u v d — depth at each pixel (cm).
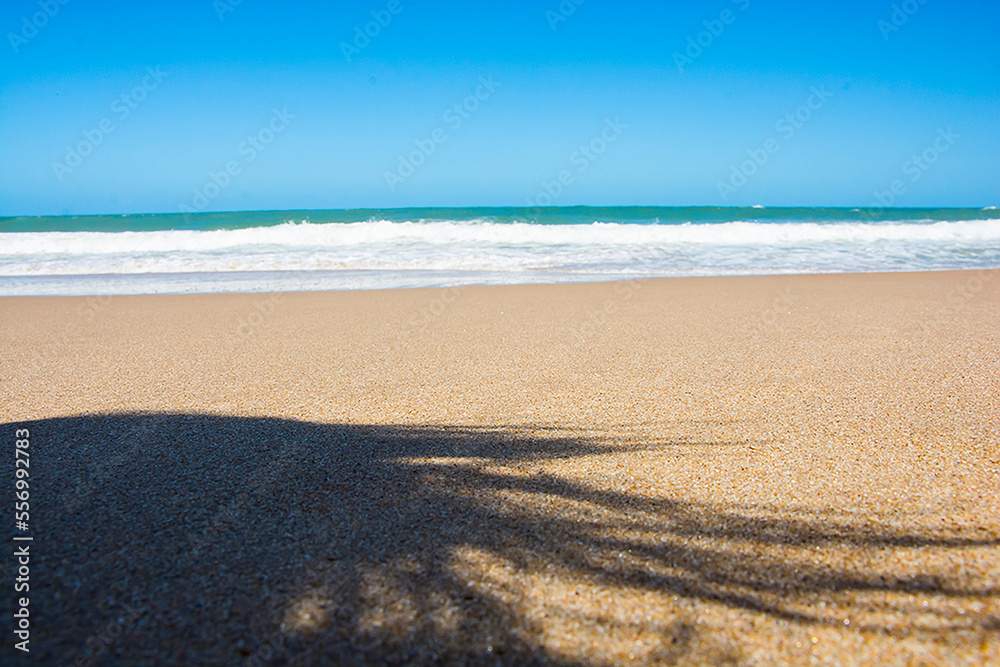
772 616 163
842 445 293
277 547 198
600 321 652
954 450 283
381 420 340
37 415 354
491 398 384
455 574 183
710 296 823
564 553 195
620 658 148
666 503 232
